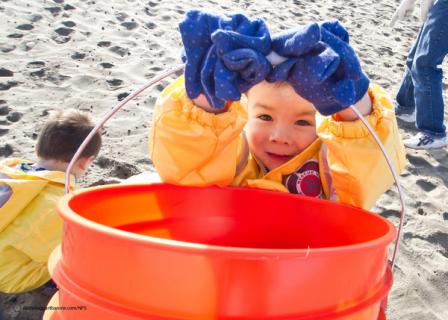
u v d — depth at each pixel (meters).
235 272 0.84
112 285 0.89
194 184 1.23
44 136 1.80
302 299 0.87
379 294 0.99
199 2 4.84
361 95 1.09
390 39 4.98
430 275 1.96
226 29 1.03
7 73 3.01
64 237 1.02
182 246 0.83
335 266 0.89
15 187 1.59
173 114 1.16
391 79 3.96
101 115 2.74
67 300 0.98
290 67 1.03
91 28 3.77
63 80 3.03
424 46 2.89
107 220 1.21
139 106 2.87
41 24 3.69
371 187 1.21
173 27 4.09
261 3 5.29
